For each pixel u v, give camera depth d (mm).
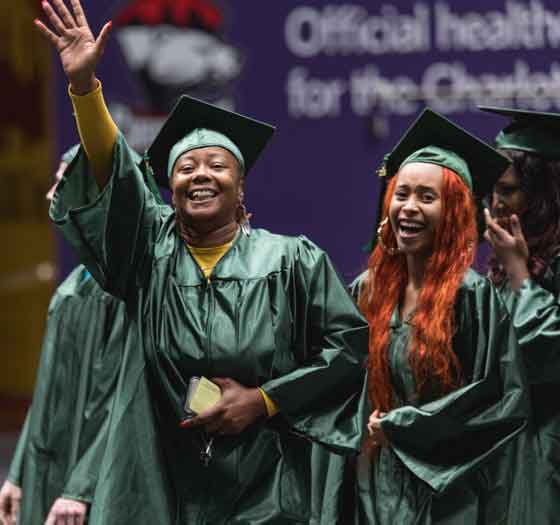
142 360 9609
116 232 9516
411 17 19156
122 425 9516
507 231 11680
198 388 9297
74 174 9570
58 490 10945
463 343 10344
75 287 11156
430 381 10328
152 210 9906
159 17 19219
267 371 9484
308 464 9961
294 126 19344
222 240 9812
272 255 9789
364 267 12359
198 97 19312
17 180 23531
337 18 19266
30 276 23812
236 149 9875
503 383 10227
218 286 9633
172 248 9820
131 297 9820
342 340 9703
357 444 9672
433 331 10273
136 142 19281
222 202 9672
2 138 23109
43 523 10938
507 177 11711
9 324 23859
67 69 9266
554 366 10883
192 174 9664
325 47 19281
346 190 19328
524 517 10875
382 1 19203
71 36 9344
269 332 9516
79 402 10789
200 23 19266
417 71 19234
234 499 9523
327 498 10734
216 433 9500
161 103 19281
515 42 19078
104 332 10828
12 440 22297
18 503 11305
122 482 9438
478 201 11289
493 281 11766
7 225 23656
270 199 19422
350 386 9828
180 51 19266
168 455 9625
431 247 10539
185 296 9625
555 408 11125
